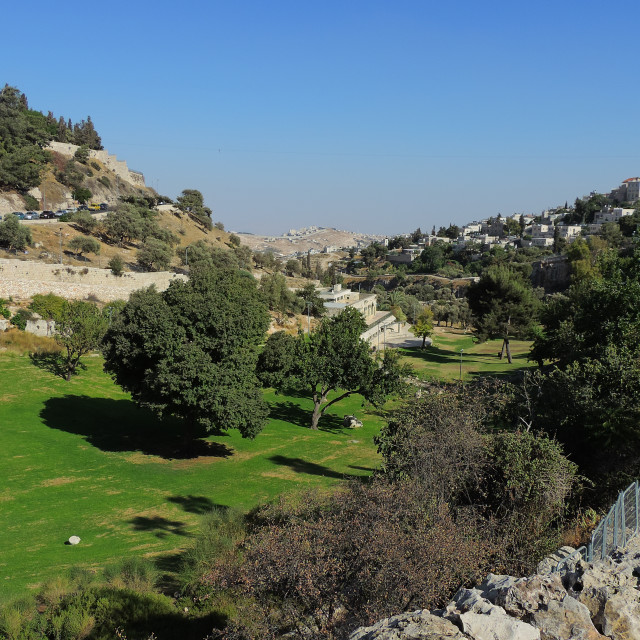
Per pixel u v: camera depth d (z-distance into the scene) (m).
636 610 9.56
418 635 8.95
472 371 90.38
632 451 25.23
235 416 43.56
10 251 100.50
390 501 15.78
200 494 37.16
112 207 158.50
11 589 21.73
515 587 10.18
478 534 17.09
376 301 170.12
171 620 17.80
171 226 167.12
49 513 33.09
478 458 21.66
